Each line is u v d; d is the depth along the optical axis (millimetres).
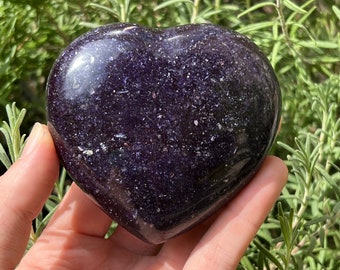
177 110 200
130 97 200
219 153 201
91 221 251
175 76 201
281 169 221
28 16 335
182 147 200
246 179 213
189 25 215
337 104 316
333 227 305
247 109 203
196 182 202
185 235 247
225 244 216
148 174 201
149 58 202
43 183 218
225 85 201
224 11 339
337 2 353
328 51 351
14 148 248
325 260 286
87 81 201
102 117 200
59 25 339
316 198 282
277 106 212
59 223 252
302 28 332
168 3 310
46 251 247
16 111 279
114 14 330
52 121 208
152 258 251
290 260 273
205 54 203
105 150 201
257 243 243
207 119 200
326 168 290
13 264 224
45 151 213
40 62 338
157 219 205
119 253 254
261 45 327
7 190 215
